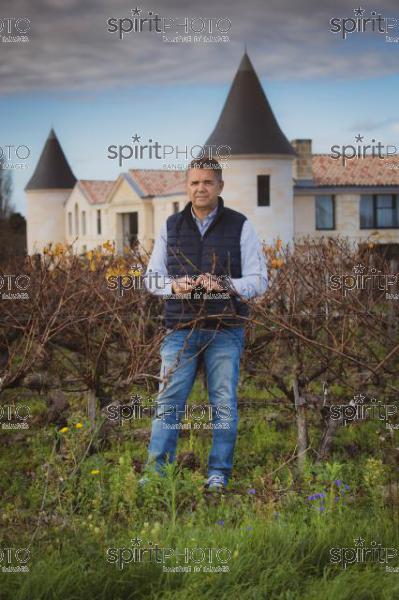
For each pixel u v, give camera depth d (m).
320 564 3.37
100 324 5.62
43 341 4.73
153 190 37.09
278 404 5.83
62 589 3.03
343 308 5.11
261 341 5.77
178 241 4.53
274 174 29.08
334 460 4.72
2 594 3.01
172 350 4.52
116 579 3.16
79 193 47.28
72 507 3.88
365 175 32.38
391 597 3.05
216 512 3.92
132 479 3.90
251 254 4.50
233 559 3.27
